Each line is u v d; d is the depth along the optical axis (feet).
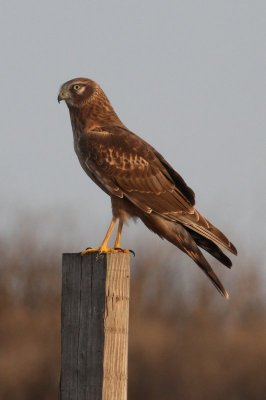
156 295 75.77
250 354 66.85
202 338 68.44
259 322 71.61
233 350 67.10
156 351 66.59
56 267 78.74
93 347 22.62
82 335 22.79
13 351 68.64
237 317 73.36
